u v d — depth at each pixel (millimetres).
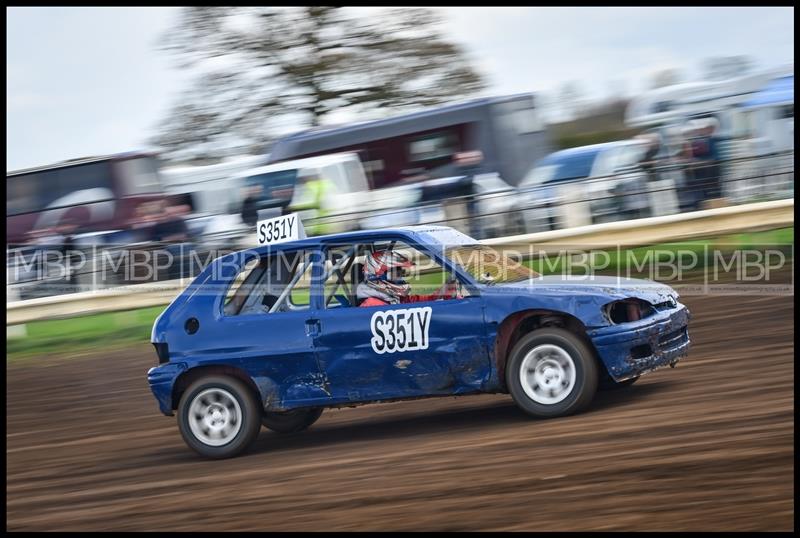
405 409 10859
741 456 7074
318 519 6980
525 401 8688
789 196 17938
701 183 18453
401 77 27609
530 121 23047
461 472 7594
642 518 6176
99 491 8781
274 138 27719
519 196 18797
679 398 9031
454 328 8750
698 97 19734
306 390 9133
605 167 19547
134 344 18109
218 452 9320
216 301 9469
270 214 19922
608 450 7586
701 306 14852
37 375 16516
